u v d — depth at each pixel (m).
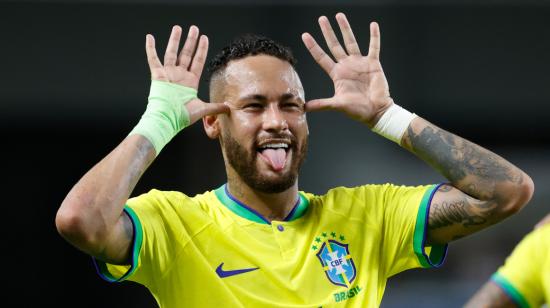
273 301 10.32
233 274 10.44
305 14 23.22
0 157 25.06
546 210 26.08
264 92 10.80
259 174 10.80
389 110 11.34
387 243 11.21
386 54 24.02
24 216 25.53
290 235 10.91
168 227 10.60
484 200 10.66
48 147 25.12
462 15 24.17
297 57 23.06
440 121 24.73
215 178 24.69
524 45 24.33
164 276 10.46
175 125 10.64
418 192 11.27
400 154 24.20
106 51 23.25
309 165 23.84
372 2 23.53
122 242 9.90
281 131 10.72
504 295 8.30
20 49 23.08
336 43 11.62
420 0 23.94
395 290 25.73
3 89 23.09
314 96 22.95
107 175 9.80
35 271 25.61
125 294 25.80
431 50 24.11
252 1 23.16
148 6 23.17
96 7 23.19
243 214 11.01
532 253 8.33
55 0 23.08
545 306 10.12
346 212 11.27
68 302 25.67
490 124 25.11
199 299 10.34
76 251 25.88
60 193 25.52
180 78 10.91
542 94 24.44
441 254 11.36
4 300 25.45
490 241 25.94
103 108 23.67
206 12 23.16
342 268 10.79
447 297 25.47
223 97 11.16
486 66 24.30
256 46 11.19
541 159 25.86
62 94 23.34
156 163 24.59
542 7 24.31
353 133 23.92
